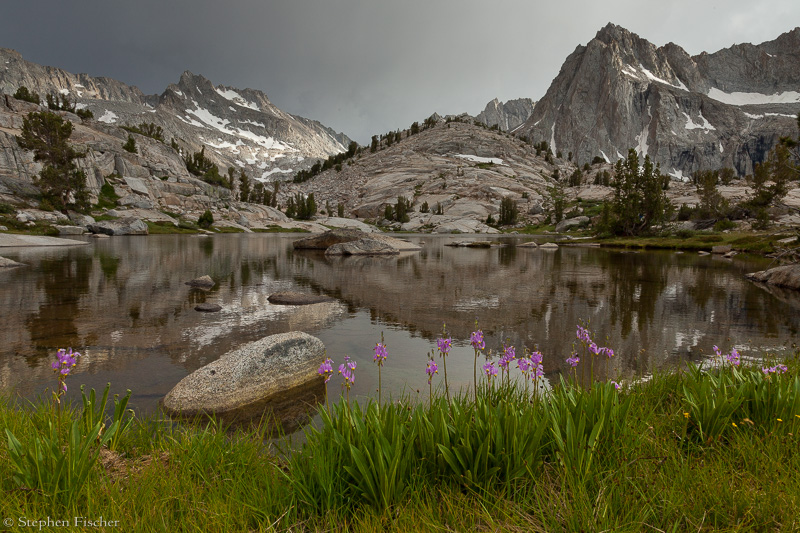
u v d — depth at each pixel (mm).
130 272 22391
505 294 16562
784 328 10891
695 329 10781
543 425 3178
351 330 10648
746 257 37062
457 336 10070
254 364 6699
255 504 2795
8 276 19922
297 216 151750
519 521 2572
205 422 5539
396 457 2752
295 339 7469
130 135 139000
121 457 3713
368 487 2754
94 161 107438
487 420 3234
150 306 13516
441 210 164750
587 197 163000
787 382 4227
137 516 2578
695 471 3008
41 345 8984
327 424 3242
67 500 2715
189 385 6270
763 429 3600
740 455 3277
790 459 3090
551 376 7090
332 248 38812
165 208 117312
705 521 2547
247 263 29125
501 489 2961
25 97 154875
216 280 20312
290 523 2662
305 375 7191
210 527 2551
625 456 3143
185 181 140000
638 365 7746
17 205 75500
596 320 11828
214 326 10984
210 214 102125
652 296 16109
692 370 5102
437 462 3109
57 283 17984
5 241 40812
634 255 40938
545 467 3143
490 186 179000
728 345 9211
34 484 2854
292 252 40656
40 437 3357
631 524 2412
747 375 4594
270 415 5840
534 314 12711
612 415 3562
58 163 83500
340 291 17172
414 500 2789
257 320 11727
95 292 15969
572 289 18016
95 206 95750
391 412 3229
